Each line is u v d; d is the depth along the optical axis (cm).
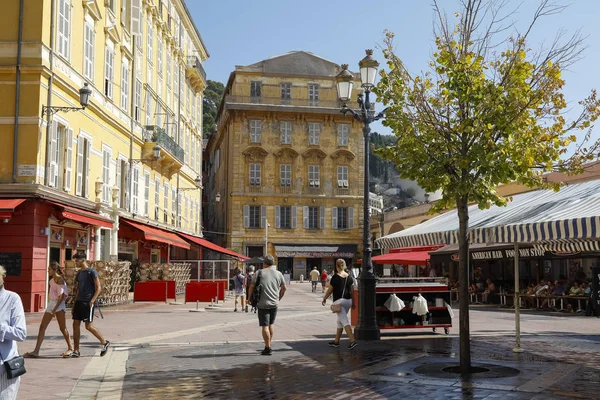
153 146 3200
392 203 11950
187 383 847
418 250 3275
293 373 919
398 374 895
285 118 6128
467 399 727
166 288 2548
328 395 761
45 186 1961
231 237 5972
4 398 456
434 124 962
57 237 2155
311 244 6091
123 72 2903
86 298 1085
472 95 923
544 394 750
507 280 3020
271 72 6175
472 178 938
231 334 1461
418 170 962
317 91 6216
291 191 6094
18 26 2006
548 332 1492
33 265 1942
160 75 3675
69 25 2219
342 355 1105
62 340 1307
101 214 2511
